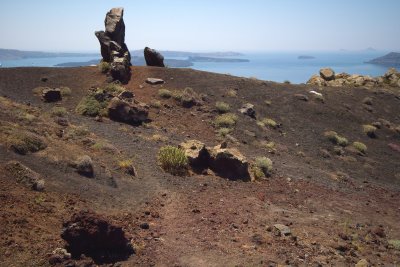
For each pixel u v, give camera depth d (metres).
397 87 55.66
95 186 13.89
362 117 40.28
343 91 47.47
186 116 30.91
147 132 25.27
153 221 12.71
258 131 31.25
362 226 16.02
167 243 11.19
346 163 29.47
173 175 18.14
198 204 15.05
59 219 10.88
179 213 13.80
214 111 32.81
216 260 10.44
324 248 12.55
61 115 24.84
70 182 13.39
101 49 41.12
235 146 27.12
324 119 37.69
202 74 41.56
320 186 21.81
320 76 59.59
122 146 20.41
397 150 34.75
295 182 21.44
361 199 20.92
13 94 29.47
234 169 19.98
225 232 12.58
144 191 15.27
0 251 8.62
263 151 27.58
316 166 27.19
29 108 23.56
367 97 46.00
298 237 13.20
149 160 19.23
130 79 37.00
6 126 15.37
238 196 17.03
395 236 15.62
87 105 27.53
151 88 35.22
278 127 33.53
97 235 9.61
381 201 21.44
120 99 27.23
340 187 22.75
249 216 14.54
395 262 12.61
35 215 10.59
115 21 41.28
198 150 20.08
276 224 13.93
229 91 37.88
